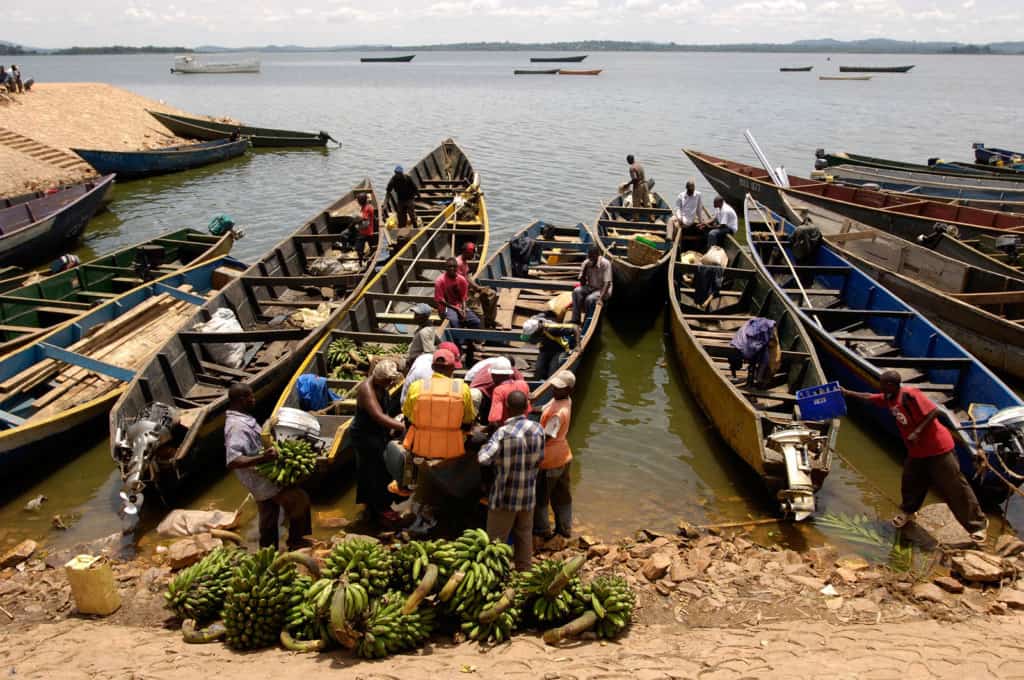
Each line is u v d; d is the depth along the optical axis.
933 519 8.20
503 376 7.63
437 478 7.57
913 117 53.97
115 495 8.92
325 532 8.04
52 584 6.85
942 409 8.52
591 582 6.12
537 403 9.25
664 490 9.12
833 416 8.50
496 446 6.40
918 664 4.91
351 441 7.83
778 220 19.00
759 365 10.34
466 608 5.78
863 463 9.80
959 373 10.17
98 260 15.70
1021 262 15.53
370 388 7.41
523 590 5.96
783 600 6.44
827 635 5.68
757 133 43.03
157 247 16.09
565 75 131.00
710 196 27.16
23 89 35.69
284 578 5.85
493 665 5.08
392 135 42.25
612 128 44.69
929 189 23.55
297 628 5.68
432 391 7.04
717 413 10.08
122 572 7.09
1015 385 12.16
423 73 140.00
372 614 5.50
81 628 5.97
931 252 14.70
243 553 6.77
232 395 6.85
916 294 13.46
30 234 17.48
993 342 12.13
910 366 10.27
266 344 12.38
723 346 11.19
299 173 31.34
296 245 16.34
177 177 30.56
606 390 12.06
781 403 10.27
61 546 7.92
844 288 14.54
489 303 12.52
